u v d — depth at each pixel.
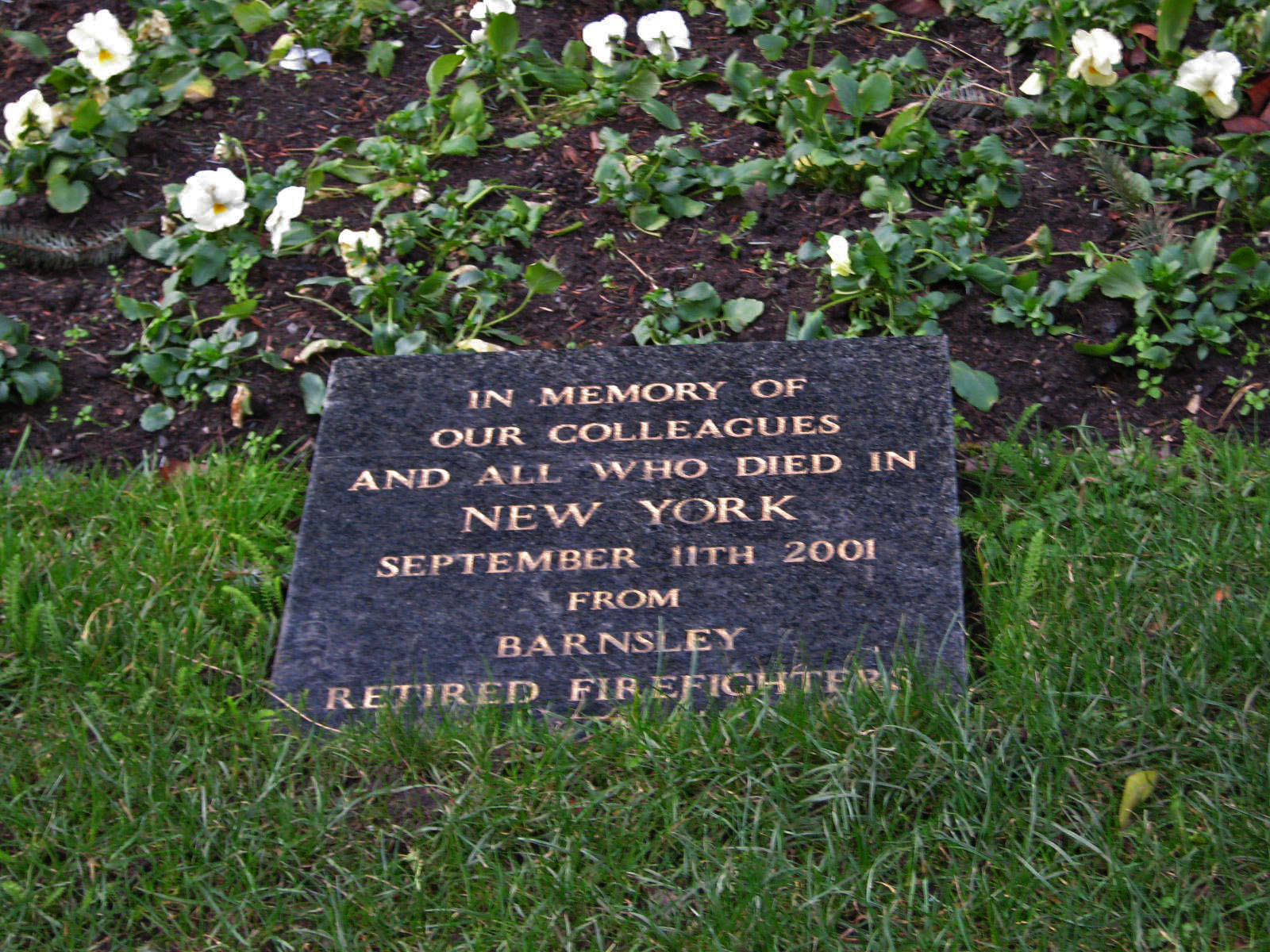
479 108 1.99
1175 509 1.63
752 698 1.52
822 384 1.68
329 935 1.43
